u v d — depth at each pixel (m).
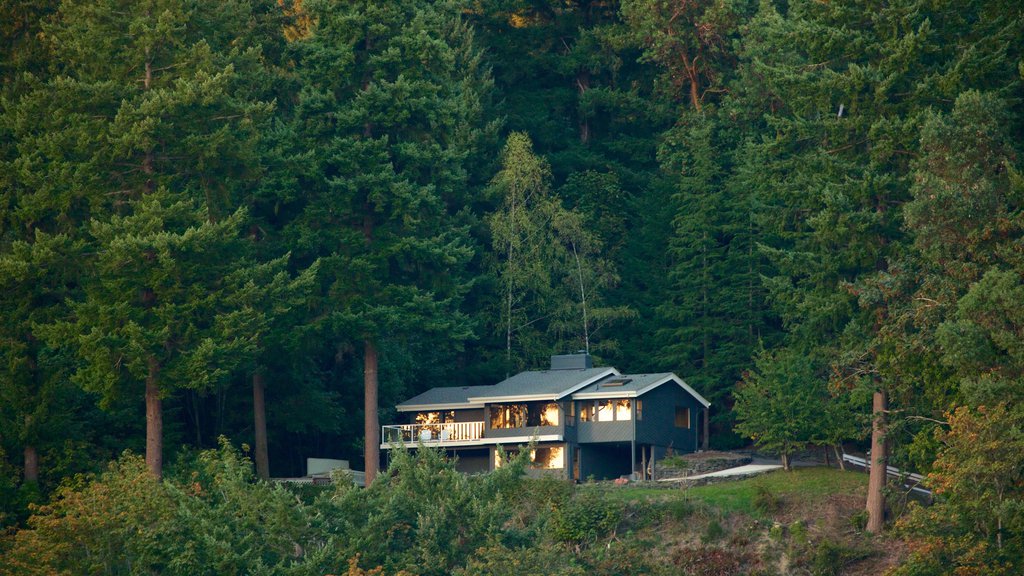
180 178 88.00
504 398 100.06
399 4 98.25
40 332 78.44
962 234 71.94
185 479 77.75
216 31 98.94
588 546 76.31
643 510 80.62
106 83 81.75
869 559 75.38
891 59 79.75
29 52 87.12
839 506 80.25
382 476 62.69
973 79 78.75
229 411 100.12
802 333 84.38
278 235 94.56
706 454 100.06
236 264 83.75
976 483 62.97
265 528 59.00
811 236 84.81
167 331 77.94
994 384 64.62
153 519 63.03
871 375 79.38
